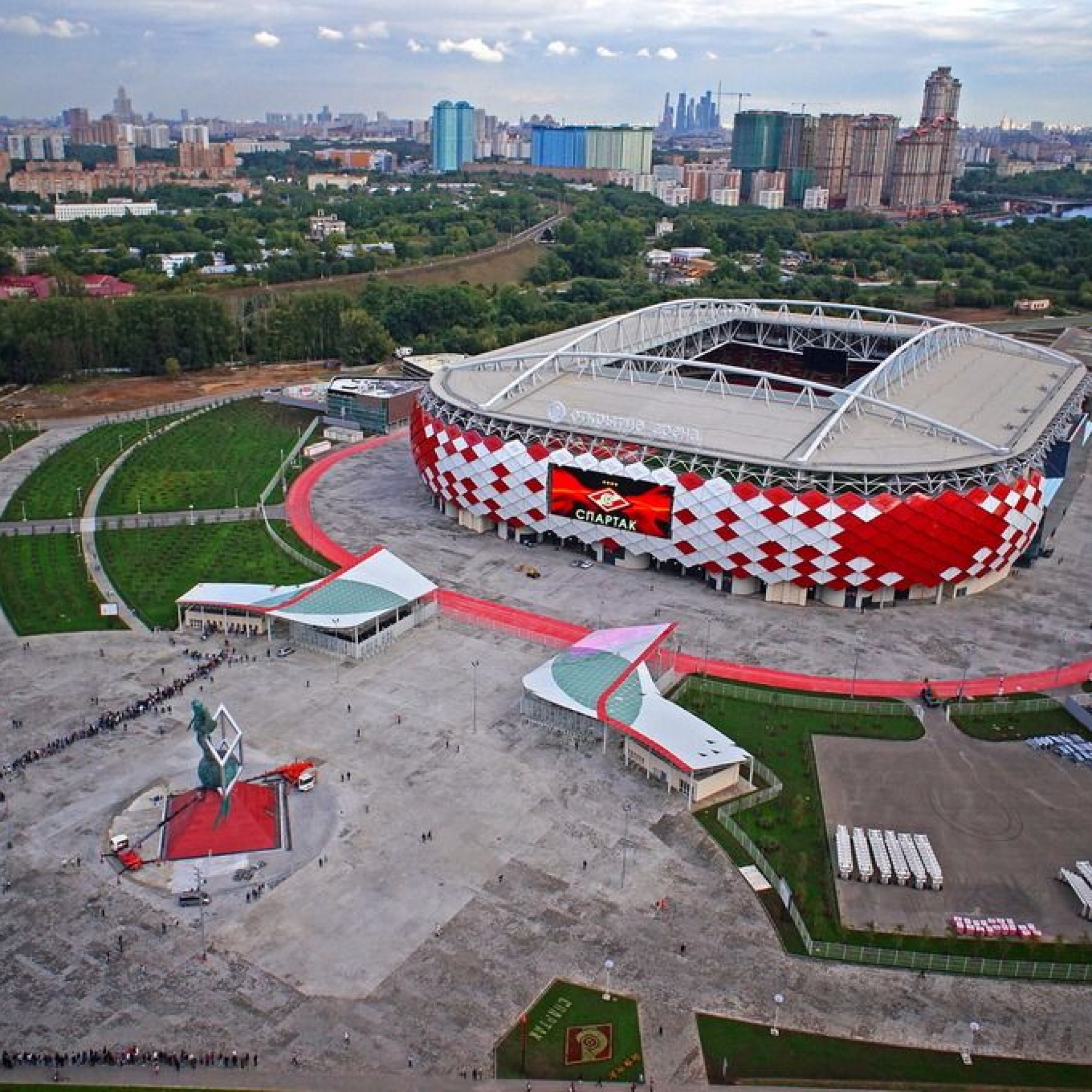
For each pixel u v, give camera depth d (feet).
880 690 403.95
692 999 260.42
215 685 396.98
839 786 346.54
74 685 393.50
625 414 527.81
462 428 532.73
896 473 448.65
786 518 448.65
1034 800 341.41
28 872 296.10
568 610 464.65
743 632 447.01
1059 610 473.67
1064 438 554.87
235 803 317.22
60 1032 245.65
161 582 483.92
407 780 342.23
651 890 296.51
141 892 290.56
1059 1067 244.42
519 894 293.43
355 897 290.97
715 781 337.93
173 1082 234.38
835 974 269.23
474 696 394.32
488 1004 257.14
